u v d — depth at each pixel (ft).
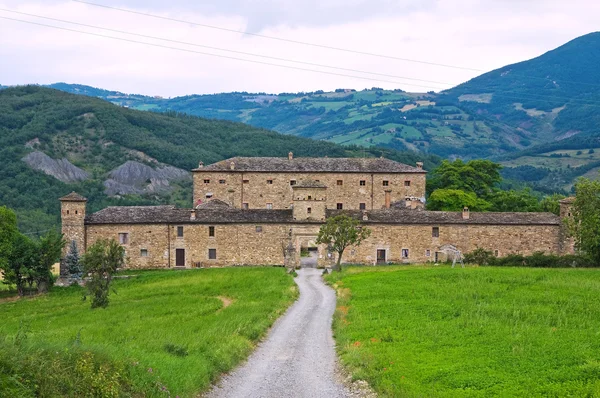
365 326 136.87
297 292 206.49
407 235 293.02
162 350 110.63
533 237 294.46
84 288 264.31
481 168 410.11
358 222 270.46
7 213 271.49
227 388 94.79
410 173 357.00
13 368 70.69
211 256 294.66
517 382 91.71
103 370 80.48
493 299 162.30
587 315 140.05
